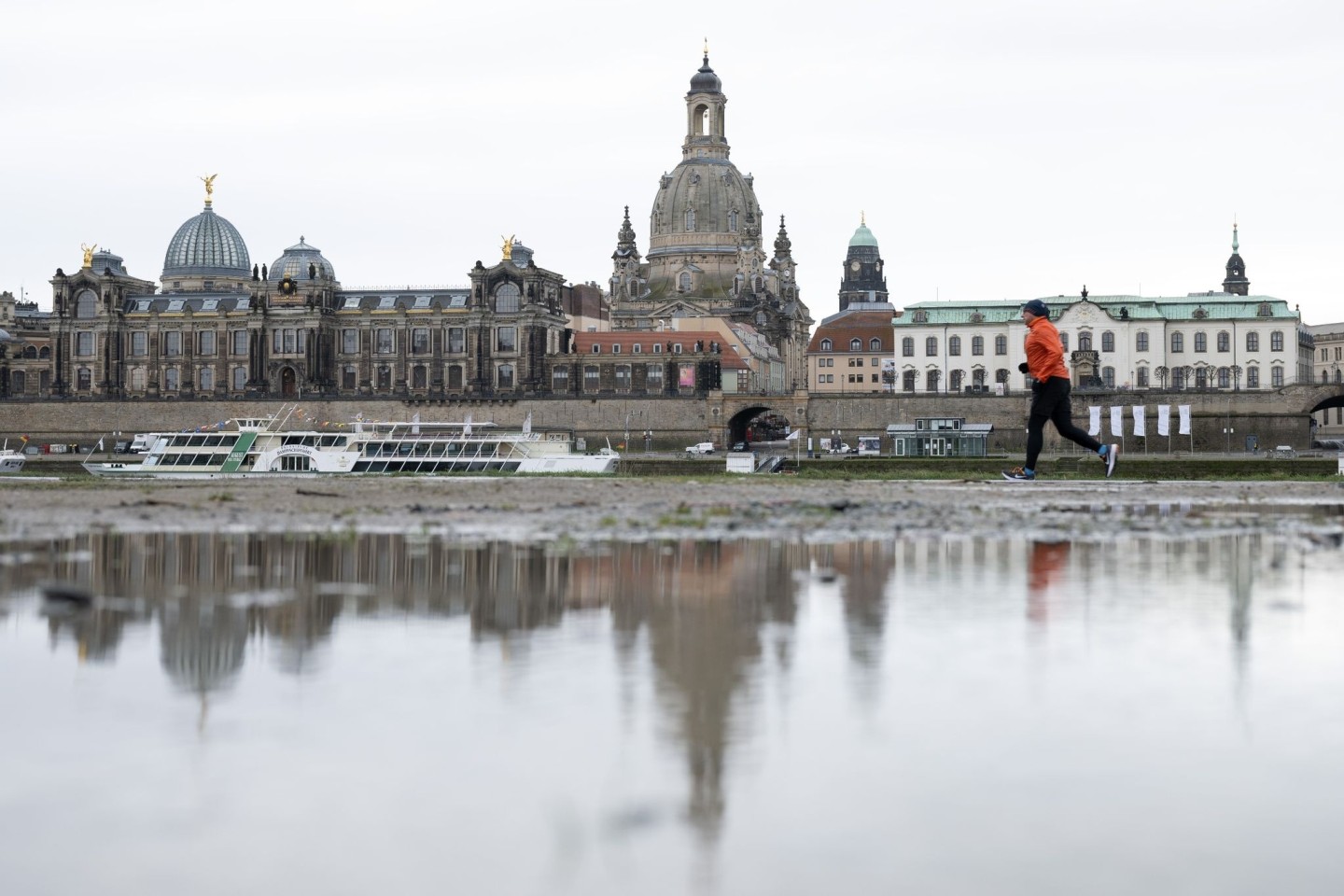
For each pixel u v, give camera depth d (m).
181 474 155.50
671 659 27.67
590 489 90.81
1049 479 138.88
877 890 16.89
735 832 18.48
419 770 20.61
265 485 97.06
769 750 21.58
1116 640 29.72
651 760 21.11
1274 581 38.81
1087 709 23.97
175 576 39.22
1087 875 17.33
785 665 27.22
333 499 75.44
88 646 28.53
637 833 18.38
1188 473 151.75
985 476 145.38
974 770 20.77
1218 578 39.41
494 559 43.81
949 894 16.80
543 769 20.70
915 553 46.22
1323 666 27.27
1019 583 38.09
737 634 30.33
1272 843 18.31
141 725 22.75
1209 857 17.91
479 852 17.86
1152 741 22.23
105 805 19.30
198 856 17.75
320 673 26.34
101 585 37.16
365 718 23.19
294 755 21.28
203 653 27.98
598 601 34.81
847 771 20.73
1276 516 66.94
